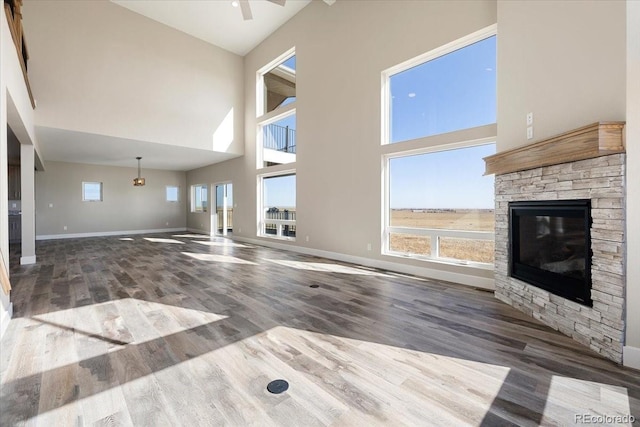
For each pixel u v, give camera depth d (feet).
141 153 26.40
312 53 19.97
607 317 6.79
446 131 13.71
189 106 23.82
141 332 8.18
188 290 12.16
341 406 5.23
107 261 18.11
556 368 6.38
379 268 16.15
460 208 13.44
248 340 7.72
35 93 17.63
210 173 33.37
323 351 7.14
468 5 12.44
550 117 8.65
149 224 36.83
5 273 7.78
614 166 6.68
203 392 5.59
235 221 28.94
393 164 15.94
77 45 18.99
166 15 21.65
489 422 4.85
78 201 32.01
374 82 16.14
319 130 19.52
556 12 8.51
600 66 7.37
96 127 19.62
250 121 26.48
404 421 4.88
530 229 9.45
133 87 21.12
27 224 17.25
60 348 7.25
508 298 10.43
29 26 17.48
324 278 14.07
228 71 26.22
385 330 8.33
